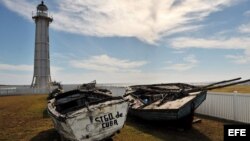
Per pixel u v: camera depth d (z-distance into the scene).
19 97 30.30
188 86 13.98
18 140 8.80
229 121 10.77
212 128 9.67
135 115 11.74
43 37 40.09
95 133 7.11
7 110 16.91
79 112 6.86
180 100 9.84
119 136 8.81
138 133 9.27
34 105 19.62
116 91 22.70
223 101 11.36
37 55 39.88
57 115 7.30
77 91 11.17
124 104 7.78
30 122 12.19
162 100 10.52
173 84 15.42
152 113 9.98
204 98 10.49
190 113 9.52
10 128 10.86
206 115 12.34
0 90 35.28
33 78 40.09
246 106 10.21
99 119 7.16
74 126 6.76
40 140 8.73
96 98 9.79
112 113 7.43
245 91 21.09
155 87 14.77
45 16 39.97
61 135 7.95
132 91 14.41
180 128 9.64
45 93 37.84
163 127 10.34
